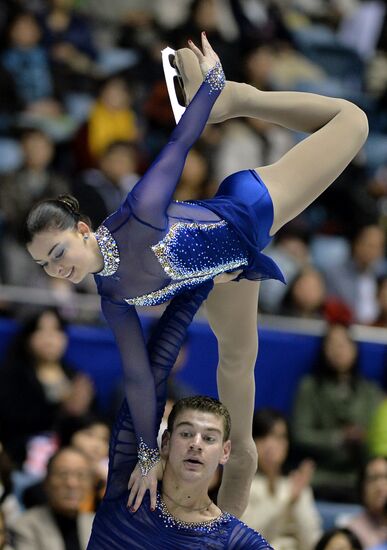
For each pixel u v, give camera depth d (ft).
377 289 71.10
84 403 56.90
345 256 77.41
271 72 92.22
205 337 61.52
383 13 103.86
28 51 81.92
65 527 47.62
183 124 31.01
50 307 59.72
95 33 95.04
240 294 33.45
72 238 29.96
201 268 31.24
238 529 32.01
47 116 79.66
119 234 30.42
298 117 34.22
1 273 62.90
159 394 31.89
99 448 51.21
